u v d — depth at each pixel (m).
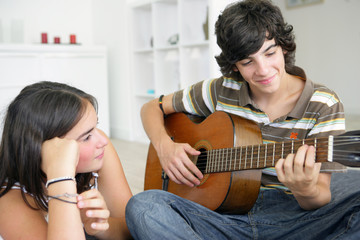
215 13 3.16
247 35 1.13
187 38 3.55
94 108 1.10
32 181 1.01
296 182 1.01
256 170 1.24
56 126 0.99
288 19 6.07
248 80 1.23
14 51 3.68
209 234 1.19
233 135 1.31
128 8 4.18
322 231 1.11
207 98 1.57
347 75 5.47
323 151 0.98
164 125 1.68
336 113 1.16
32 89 1.04
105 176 1.34
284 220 1.20
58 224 0.92
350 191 1.32
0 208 1.02
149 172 1.67
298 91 1.26
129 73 4.28
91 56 4.19
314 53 5.82
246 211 1.28
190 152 1.41
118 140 4.39
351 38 5.35
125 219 1.22
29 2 4.45
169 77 4.01
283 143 1.10
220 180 1.31
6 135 1.03
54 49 3.93
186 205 1.18
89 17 4.89
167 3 3.90
